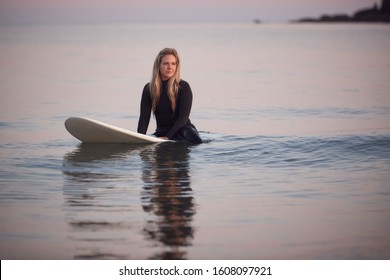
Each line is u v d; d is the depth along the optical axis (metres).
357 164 10.32
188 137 12.46
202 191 8.59
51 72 35.38
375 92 23.88
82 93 24.39
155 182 9.10
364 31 117.00
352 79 30.08
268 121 16.06
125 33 136.38
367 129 14.21
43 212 7.62
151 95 12.84
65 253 6.31
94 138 12.38
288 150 11.52
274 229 6.97
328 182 9.11
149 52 57.31
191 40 88.06
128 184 8.98
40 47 67.75
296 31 132.88
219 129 14.55
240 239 6.64
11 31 163.75
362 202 8.03
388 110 18.28
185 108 12.70
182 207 7.81
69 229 6.98
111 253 6.29
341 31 120.62
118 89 26.00
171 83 12.66
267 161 10.64
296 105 19.83
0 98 22.44
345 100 21.17
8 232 6.92
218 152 11.40
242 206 7.85
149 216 7.41
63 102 21.23
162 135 13.03
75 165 10.33
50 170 9.95
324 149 11.55
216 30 162.25
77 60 46.34
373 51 54.50
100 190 8.65
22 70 36.72
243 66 39.22
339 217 7.39
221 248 6.39
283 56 49.44
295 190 8.65
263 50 58.66
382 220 7.27
